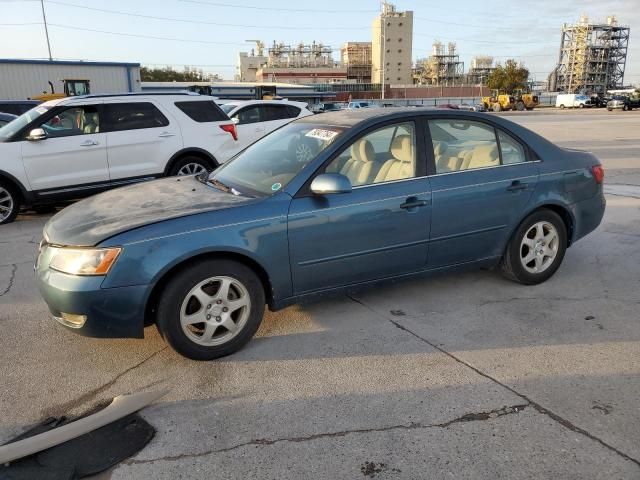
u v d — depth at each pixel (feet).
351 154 12.35
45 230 11.81
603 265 16.92
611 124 92.68
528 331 12.37
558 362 10.95
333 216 11.76
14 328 12.89
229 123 28.89
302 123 14.60
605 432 8.66
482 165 13.83
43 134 23.47
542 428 8.80
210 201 11.59
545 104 290.56
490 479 7.66
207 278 10.73
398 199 12.44
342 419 9.16
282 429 8.91
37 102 53.83
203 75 394.73
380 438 8.63
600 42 409.28
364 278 12.62
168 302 10.45
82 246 10.20
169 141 26.76
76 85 88.58
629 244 19.12
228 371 10.80
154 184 13.92
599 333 12.22
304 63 492.95
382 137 12.81
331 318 13.19
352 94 302.86
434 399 9.71
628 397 9.65
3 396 10.03
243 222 10.92
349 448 8.39
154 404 9.68
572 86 415.64
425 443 8.48
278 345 11.85
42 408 9.65
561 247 15.24
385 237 12.46
